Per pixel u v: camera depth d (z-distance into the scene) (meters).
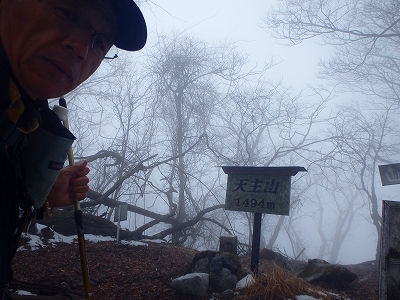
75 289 4.44
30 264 5.21
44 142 1.34
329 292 4.82
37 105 1.29
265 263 7.70
